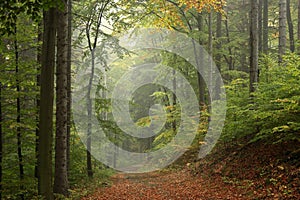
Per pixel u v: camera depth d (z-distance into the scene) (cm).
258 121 1105
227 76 2238
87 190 1202
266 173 955
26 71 1016
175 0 1830
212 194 970
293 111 884
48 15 789
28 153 1148
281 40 1339
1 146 986
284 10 1335
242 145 1273
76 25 1538
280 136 1037
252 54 1200
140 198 1048
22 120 1043
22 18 981
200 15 1834
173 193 1081
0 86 999
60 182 1031
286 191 788
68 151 1308
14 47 1019
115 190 1230
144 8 1714
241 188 948
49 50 762
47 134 759
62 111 1045
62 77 1047
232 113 1280
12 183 998
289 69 958
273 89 1052
